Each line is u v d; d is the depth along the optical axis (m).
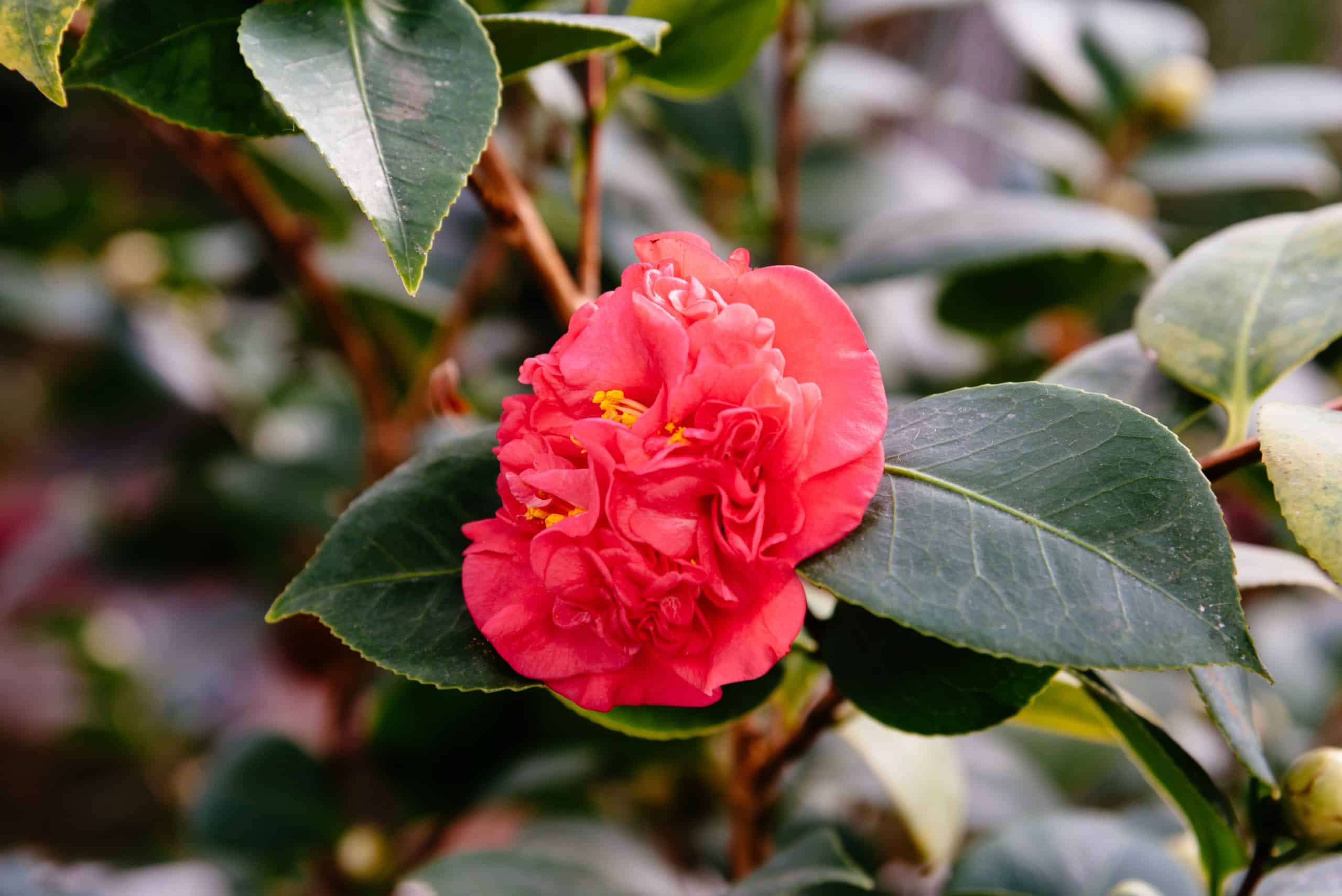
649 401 0.53
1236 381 0.59
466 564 0.53
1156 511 0.51
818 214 1.00
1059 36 0.99
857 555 0.51
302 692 1.61
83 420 1.40
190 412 1.32
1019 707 0.54
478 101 0.52
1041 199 0.79
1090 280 0.85
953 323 0.91
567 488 0.51
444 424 0.86
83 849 1.56
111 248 1.31
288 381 1.27
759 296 0.53
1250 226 0.62
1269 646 1.08
